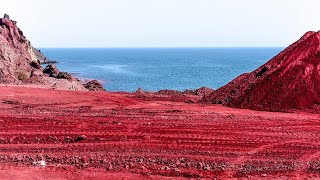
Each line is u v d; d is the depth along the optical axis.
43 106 32.34
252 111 29.27
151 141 19.73
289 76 32.03
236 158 17.59
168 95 46.06
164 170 15.95
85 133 21.02
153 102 36.47
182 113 27.86
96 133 21.03
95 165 16.47
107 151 18.17
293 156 17.97
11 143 19.27
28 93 38.47
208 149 18.69
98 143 19.33
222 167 16.44
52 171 15.70
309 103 29.89
